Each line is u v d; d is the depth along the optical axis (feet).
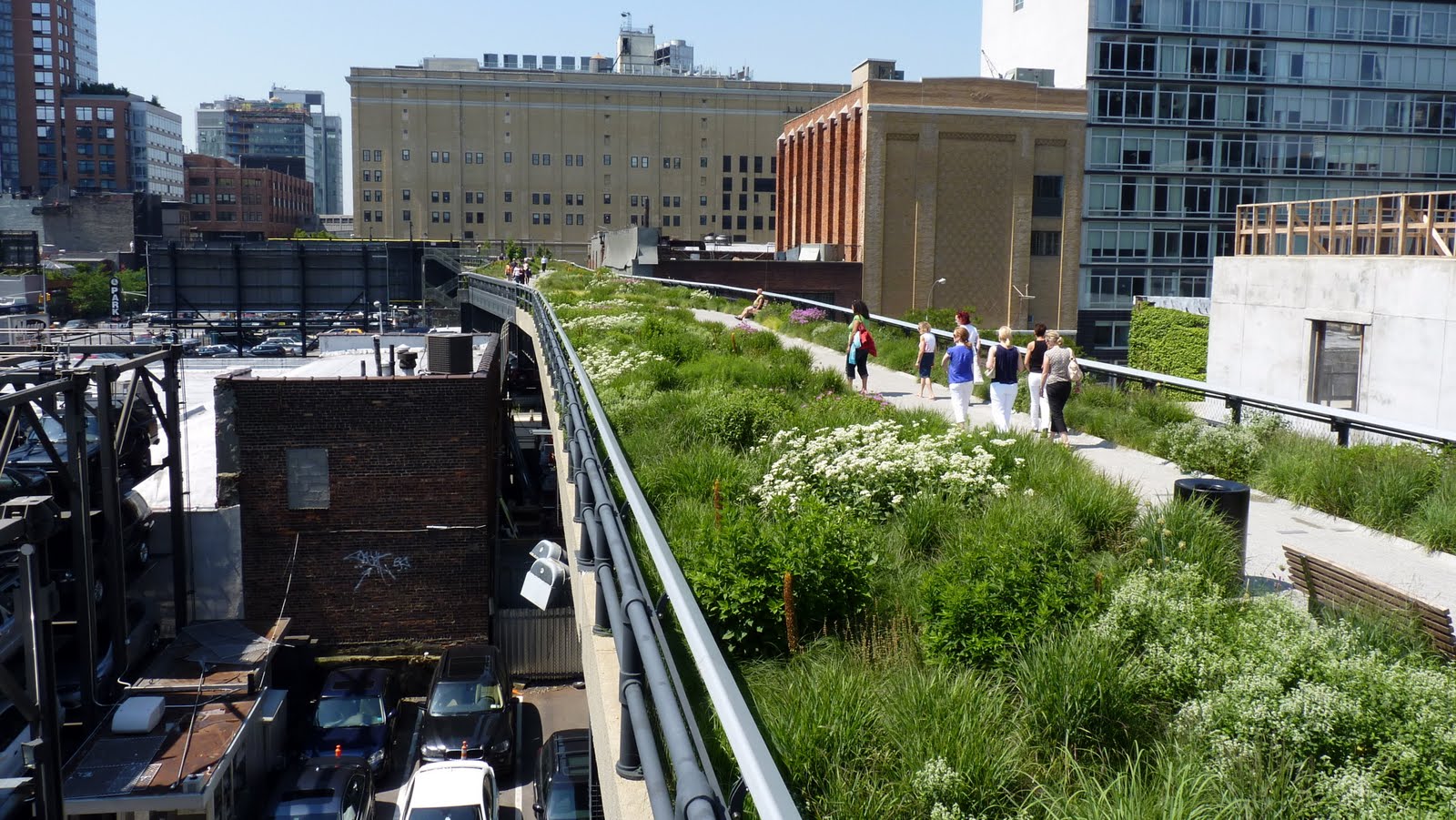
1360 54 269.64
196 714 69.21
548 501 125.49
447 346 94.22
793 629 20.95
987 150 254.27
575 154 523.70
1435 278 56.13
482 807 60.75
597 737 19.21
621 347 71.56
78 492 66.54
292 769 70.38
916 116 248.32
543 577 32.22
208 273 188.85
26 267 315.17
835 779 15.90
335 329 207.92
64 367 75.41
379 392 89.66
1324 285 66.03
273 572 89.20
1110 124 263.49
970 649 20.52
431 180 512.22
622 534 16.62
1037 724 18.11
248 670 76.18
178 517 83.82
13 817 54.24
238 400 88.07
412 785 62.59
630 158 528.63
